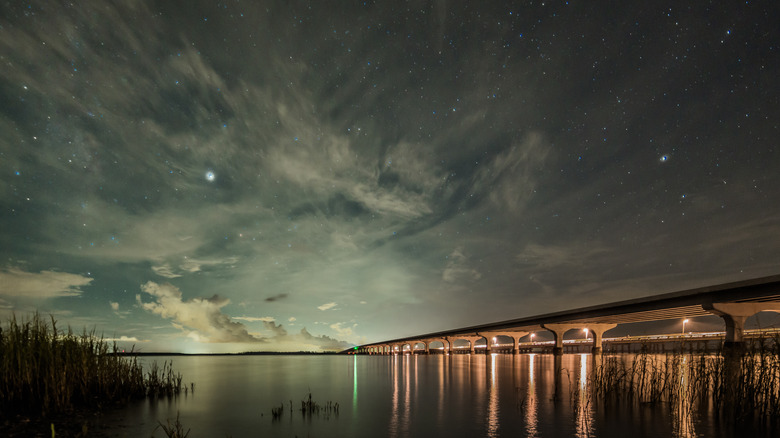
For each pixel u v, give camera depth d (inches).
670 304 2506.2
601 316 3193.9
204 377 1347.2
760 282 1878.7
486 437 434.9
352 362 3061.0
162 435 451.5
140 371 783.7
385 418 546.9
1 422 474.9
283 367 2155.5
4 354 543.8
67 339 652.7
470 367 1850.4
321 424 513.7
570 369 1567.4
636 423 488.4
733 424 477.1
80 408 583.2
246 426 505.7
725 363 552.7
